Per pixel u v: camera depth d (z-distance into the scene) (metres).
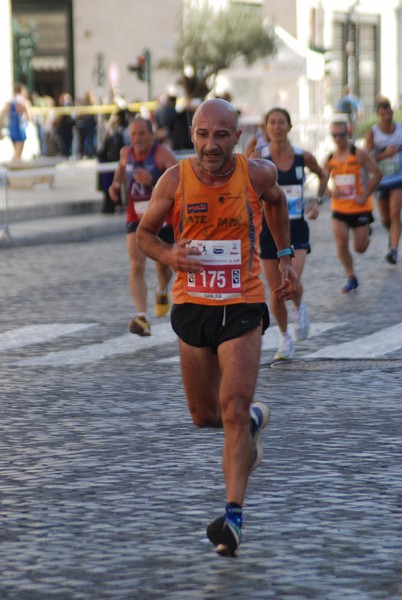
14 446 16.59
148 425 17.78
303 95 99.88
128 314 28.72
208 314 12.73
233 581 11.25
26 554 12.09
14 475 15.08
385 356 23.03
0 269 37.66
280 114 23.12
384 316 27.42
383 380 20.86
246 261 12.78
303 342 24.62
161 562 11.80
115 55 107.38
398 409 18.59
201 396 13.32
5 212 45.56
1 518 13.30
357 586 11.05
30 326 27.28
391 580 11.20
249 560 11.81
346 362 22.53
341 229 31.16
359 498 13.84
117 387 20.69
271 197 13.33
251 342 12.59
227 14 95.44
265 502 13.72
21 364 23.06
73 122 84.44
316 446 16.34
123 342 25.20
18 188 64.69
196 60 94.00
